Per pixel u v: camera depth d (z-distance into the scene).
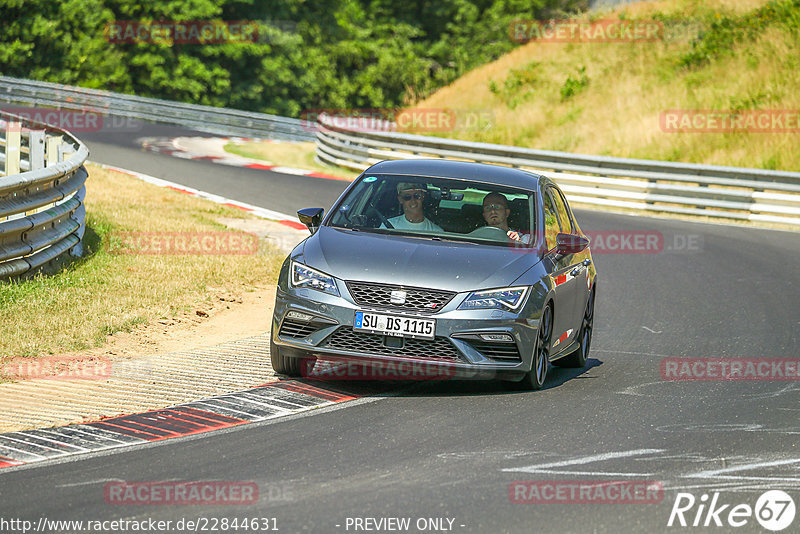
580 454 23.11
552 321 30.59
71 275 41.38
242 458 22.12
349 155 104.75
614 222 76.44
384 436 24.09
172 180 83.25
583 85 131.62
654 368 34.31
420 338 27.58
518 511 19.14
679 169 84.88
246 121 150.50
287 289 28.89
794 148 102.62
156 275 44.06
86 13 190.12
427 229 30.81
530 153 91.69
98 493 19.62
